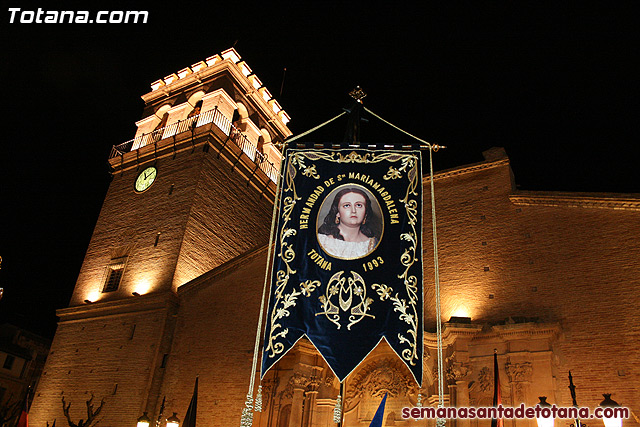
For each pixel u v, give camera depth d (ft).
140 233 116.26
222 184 121.39
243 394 84.07
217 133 120.88
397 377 74.38
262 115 145.79
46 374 107.55
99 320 108.17
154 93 145.79
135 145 137.39
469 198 83.51
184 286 101.65
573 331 66.64
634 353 62.18
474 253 78.69
